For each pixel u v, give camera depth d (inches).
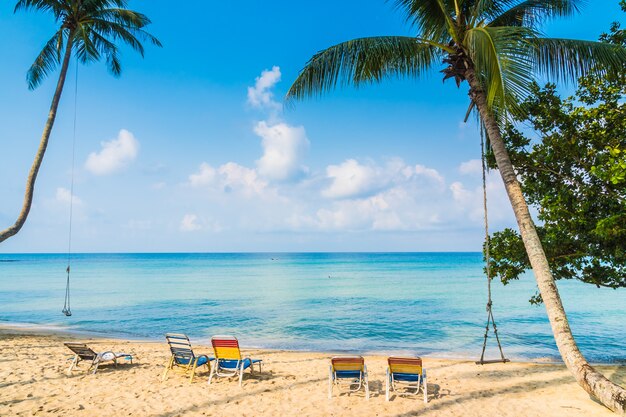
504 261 457.4
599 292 1325.0
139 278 2257.6
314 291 1459.2
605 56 313.0
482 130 390.6
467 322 807.7
